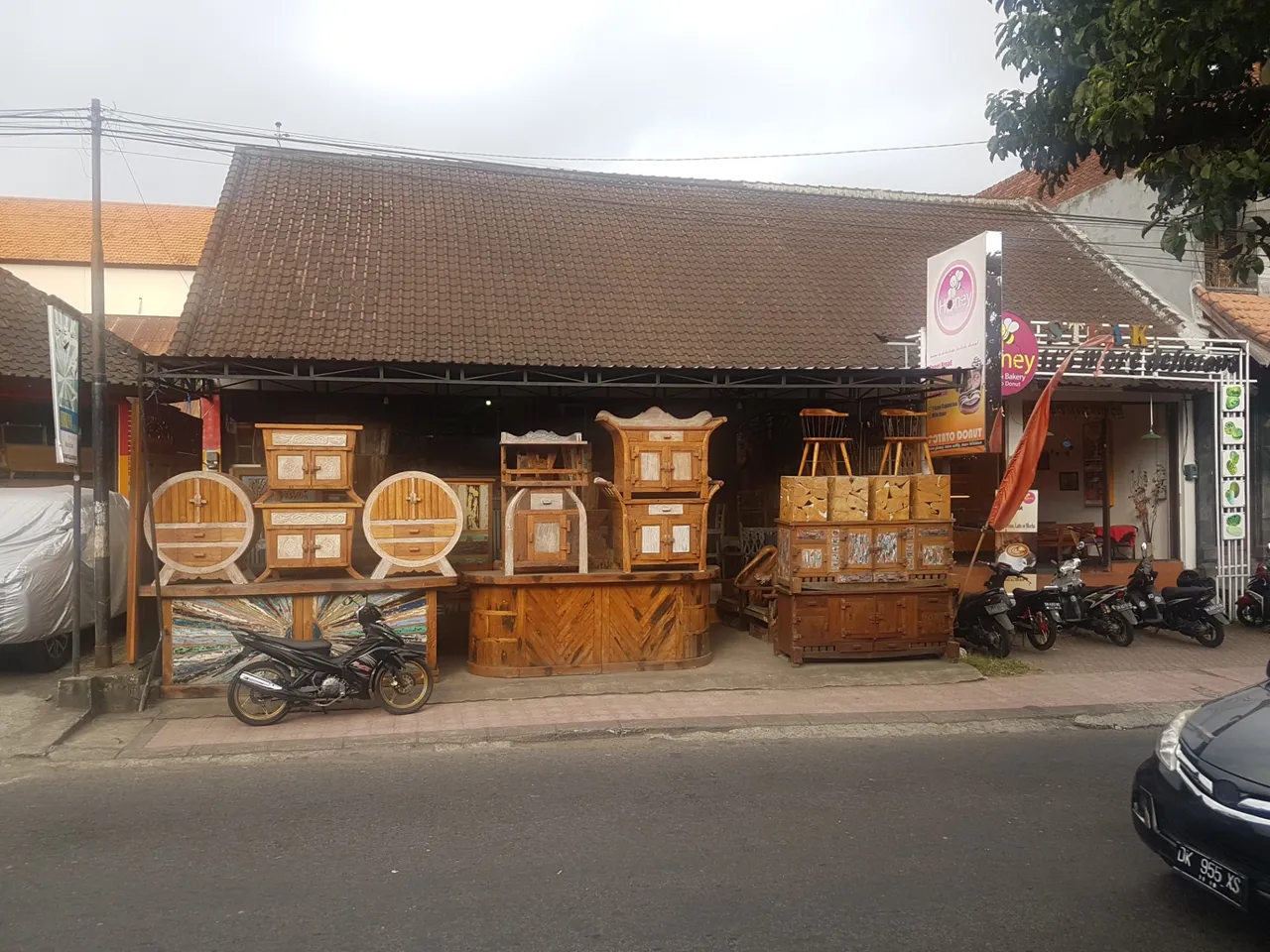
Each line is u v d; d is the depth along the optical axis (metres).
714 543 13.45
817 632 9.76
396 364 9.59
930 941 4.05
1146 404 13.91
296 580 8.70
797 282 14.45
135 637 8.55
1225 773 4.15
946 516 10.04
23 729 7.38
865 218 16.88
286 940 4.05
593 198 15.79
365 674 7.91
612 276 13.73
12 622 8.65
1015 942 4.05
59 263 27.22
